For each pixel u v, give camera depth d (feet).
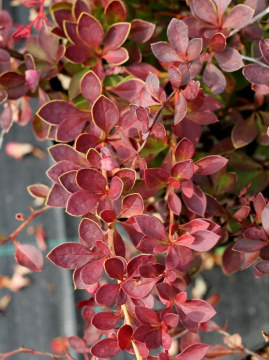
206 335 1.96
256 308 1.97
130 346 1.23
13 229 2.40
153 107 1.26
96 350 1.19
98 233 1.22
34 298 2.32
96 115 1.24
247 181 1.59
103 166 1.21
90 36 1.32
